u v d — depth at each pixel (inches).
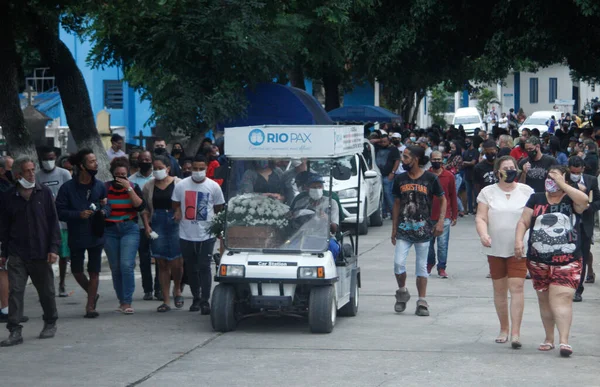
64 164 929.5
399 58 1781.5
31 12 1059.3
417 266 715.4
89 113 1197.7
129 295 740.0
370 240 1227.9
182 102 1258.6
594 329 647.1
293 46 1566.2
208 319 711.7
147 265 807.7
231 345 607.5
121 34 1259.8
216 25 1241.4
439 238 909.2
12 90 1021.2
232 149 663.8
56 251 627.8
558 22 1610.5
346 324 680.4
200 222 724.7
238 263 640.4
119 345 611.2
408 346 596.4
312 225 650.8
